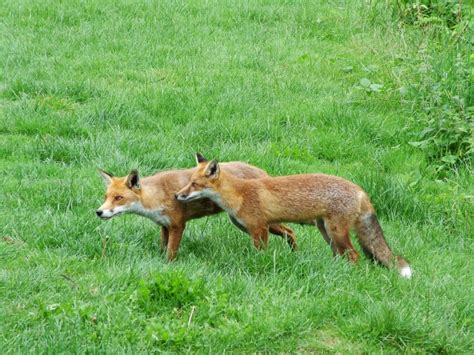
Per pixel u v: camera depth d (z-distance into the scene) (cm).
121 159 1407
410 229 1280
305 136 1612
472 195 1380
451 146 1562
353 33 2211
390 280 1051
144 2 2333
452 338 923
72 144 1453
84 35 2080
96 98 1714
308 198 1098
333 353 899
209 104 1705
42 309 902
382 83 1850
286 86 1844
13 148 1451
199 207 1134
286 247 1132
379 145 1633
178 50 2036
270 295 977
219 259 1088
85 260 1056
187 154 1468
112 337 868
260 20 2306
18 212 1177
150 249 1141
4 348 832
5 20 2144
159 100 1694
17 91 1719
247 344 891
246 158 1467
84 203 1232
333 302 972
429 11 2139
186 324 903
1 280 966
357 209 1101
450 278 1089
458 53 1747
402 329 923
